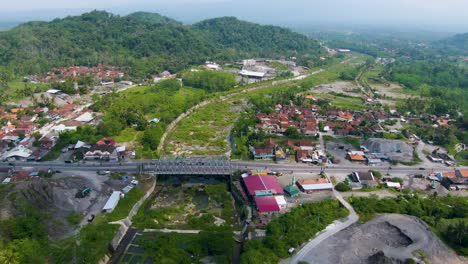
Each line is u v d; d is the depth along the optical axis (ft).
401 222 402.72
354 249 355.36
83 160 552.00
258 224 408.67
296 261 340.59
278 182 496.23
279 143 643.04
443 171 558.97
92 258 335.47
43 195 415.64
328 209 435.94
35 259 319.47
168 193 499.51
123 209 428.97
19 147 572.10
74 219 398.42
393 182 510.99
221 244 359.25
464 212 420.77
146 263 347.15
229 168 525.75
